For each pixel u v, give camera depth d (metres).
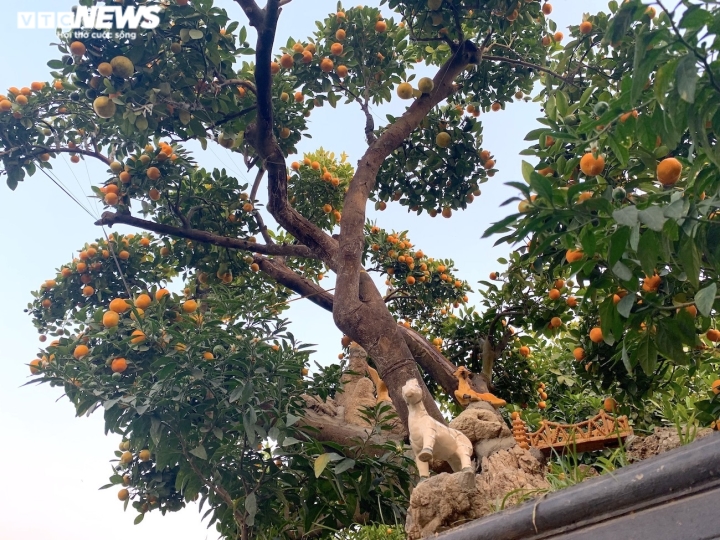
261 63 6.45
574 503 2.65
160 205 8.70
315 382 7.06
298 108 8.52
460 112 8.95
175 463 5.92
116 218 7.60
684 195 2.90
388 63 8.20
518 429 4.14
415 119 7.54
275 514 5.70
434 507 3.46
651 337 3.61
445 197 9.05
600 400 8.45
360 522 6.02
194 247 8.77
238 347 5.89
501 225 2.88
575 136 3.38
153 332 6.04
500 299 8.79
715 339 4.68
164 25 6.40
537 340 9.85
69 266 8.97
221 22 6.59
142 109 6.30
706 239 2.95
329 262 7.21
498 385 9.29
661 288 3.68
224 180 8.86
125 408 5.59
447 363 7.57
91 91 6.36
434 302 11.30
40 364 6.41
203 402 5.62
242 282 9.35
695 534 2.30
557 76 8.07
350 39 8.22
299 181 10.27
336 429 6.88
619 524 2.52
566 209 2.92
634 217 2.57
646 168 4.17
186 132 7.14
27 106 7.69
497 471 3.83
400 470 5.57
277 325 6.52
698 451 2.42
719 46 2.57
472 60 7.69
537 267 4.20
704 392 6.40
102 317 6.58
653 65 2.60
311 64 8.27
